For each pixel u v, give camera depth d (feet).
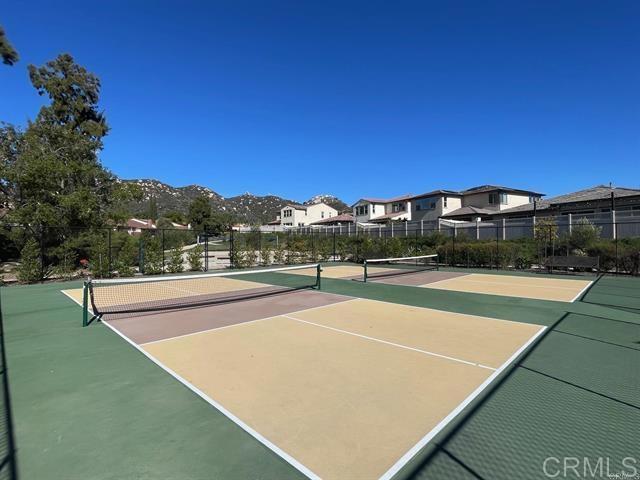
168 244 80.74
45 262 54.29
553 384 13.85
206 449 9.74
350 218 212.43
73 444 10.01
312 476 8.60
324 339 20.31
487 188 143.54
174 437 10.35
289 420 11.29
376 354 17.62
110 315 27.43
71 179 65.31
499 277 50.31
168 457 9.38
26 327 23.72
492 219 129.90
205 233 68.44
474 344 19.19
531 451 9.52
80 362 16.80
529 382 14.05
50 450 9.72
